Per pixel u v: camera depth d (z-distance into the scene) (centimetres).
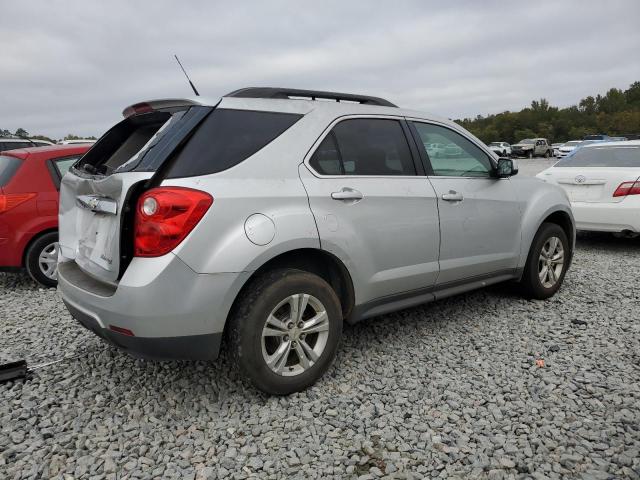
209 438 269
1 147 1179
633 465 244
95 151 358
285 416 289
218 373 341
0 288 579
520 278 468
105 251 287
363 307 342
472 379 331
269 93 327
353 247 323
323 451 257
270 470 243
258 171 293
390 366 350
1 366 340
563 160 794
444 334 406
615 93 11462
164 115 316
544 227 475
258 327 286
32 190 550
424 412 292
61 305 503
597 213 703
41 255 559
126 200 266
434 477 238
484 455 253
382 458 252
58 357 373
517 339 395
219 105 298
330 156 327
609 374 336
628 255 708
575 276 582
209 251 268
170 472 242
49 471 243
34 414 292
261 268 300
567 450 256
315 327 311
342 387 320
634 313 452
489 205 417
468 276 410
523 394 311
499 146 4775
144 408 298
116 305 265
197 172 275
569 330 412
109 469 245
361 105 360
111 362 361
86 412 295
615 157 733
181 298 264
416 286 370
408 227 355
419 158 378
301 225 296
